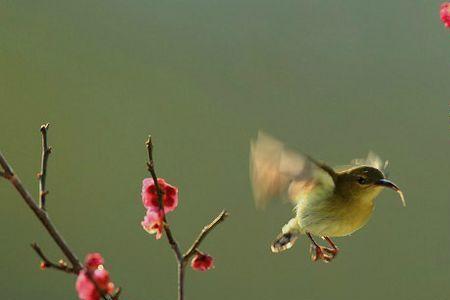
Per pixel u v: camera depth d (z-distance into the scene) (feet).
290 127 49.88
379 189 21.45
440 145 48.91
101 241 45.19
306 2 54.08
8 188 45.09
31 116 48.16
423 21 53.42
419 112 49.96
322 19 53.88
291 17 53.88
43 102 48.65
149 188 17.11
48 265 14.56
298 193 21.72
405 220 46.44
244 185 47.73
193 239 45.65
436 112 49.90
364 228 45.96
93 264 14.55
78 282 14.06
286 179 20.66
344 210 21.50
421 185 47.55
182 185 47.50
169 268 44.80
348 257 45.24
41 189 15.23
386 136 49.21
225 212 15.71
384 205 46.70
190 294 43.86
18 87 48.52
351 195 21.47
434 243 45.78
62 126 48.16
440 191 47.24
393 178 47.75
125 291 43.86
